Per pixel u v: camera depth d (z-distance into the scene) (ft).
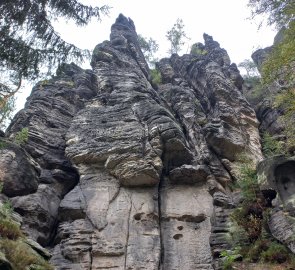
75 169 66.03
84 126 71.82
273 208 51.72
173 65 111.04
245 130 77.82
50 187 63.10
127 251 53.83
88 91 88.53
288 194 51.06
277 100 53.11
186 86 96.99
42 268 35.37
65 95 84.02
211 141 70.18
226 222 57.41
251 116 82.23
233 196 63.00
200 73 97.60
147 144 64.59
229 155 70.23
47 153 68.59
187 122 76.84
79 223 56.70
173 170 64.18
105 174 63.77
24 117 73.31
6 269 30.81
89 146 66.33
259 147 76.02
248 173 60.23
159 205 61.77
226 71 99.71
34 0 39.19
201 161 67.26
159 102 83.82
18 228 39.91
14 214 46.47
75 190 61.87
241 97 85.20
